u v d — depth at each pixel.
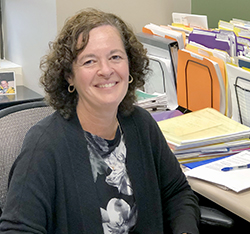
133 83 1.29
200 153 1.51
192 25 2.37
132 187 1.21
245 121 1.73
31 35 2.47
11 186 1.03
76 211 1.09
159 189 1.28
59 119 1.14
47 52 1.21
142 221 1.22
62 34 1.12
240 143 1.55
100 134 1.19
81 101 1.16
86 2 2.21
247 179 1.29
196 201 1.31
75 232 1.10
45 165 1.06
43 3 2.25
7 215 1.00
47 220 1.07
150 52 2.12
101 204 1.13
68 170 1.10
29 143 1.08
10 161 1.21
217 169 1.38
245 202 1.18
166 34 2.10
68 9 2.16
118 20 1.19
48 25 2.23
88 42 1.08
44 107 1.35
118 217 1.16
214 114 1.75
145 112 1.33
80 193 1.10
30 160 1.05
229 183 1.27
